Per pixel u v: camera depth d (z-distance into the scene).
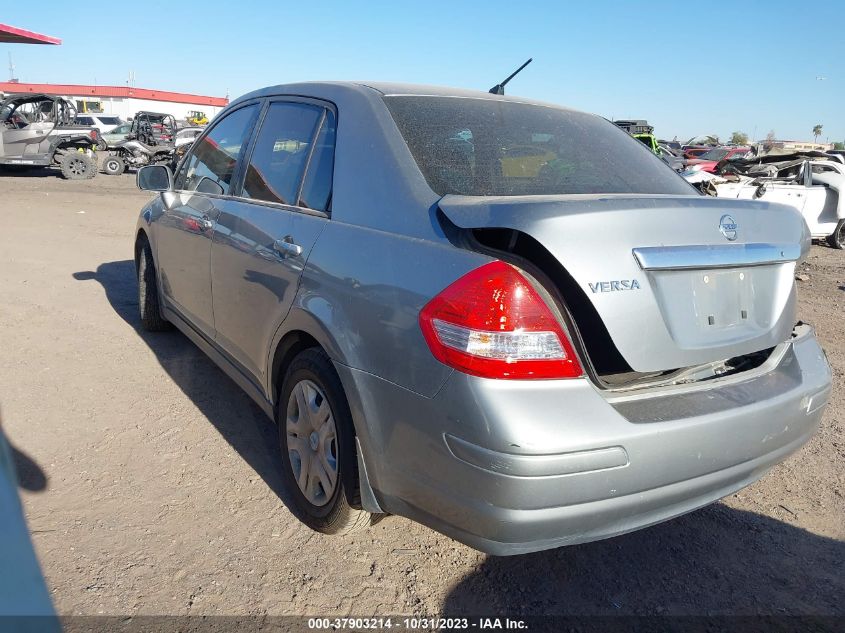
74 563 2.52
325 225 2.68
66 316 5.59
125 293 6.47
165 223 4.43
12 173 20.47
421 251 2.22
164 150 22.92
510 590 2.56
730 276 2.37
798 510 3.22
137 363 4.59
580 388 2.01
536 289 2.01
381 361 2.23
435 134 2.68
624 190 2.77
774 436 2.41
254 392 3.26
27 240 9.09
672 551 2.86
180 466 3.28
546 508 1.96
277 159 3.26
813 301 8.15
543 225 1.99
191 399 4.04
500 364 1.94
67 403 3.89
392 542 2.80
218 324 3.62
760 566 2.78
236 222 3.37
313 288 2.60
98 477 3.13
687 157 26.88
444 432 2.03
